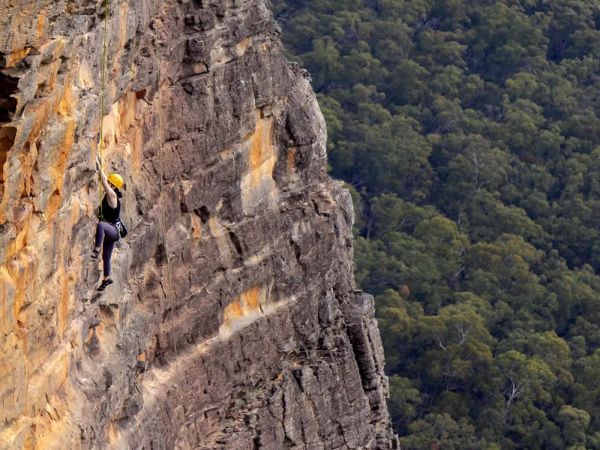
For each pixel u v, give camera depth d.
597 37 173.00
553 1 174.38
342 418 58.50
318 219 56.88
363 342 60.16
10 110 33.91
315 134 56.44
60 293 39.00
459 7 171.50
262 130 53.72
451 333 121.62
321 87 159.38
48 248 37.53
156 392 47.75
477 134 153.00
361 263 131.00
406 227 139.75
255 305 54.09
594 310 132.00
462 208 143.62
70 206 39.16
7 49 33.28
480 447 112.62
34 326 37.28
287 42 164.88
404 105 159.00
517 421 115.75
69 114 37.53
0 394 35.38
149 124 46.75
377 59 163.38
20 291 36.06
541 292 131.00
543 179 148.00
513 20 170.25
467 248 135.50
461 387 118.94
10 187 34.62
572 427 115.38
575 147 153.75
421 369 119.69
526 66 167.50
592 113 159.12
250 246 52.84
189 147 49.25
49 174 36.91
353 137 149.50
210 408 51.59
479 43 169.38
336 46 163.50
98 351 42.72
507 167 148.00
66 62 36.69
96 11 38.78
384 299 125.31
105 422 42.00
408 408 114.12
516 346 122.69
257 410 54.09
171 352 49.53
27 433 36.69
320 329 57.94
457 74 162.50
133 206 45.41
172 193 48.75
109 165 43.22
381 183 145.88
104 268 41.78
